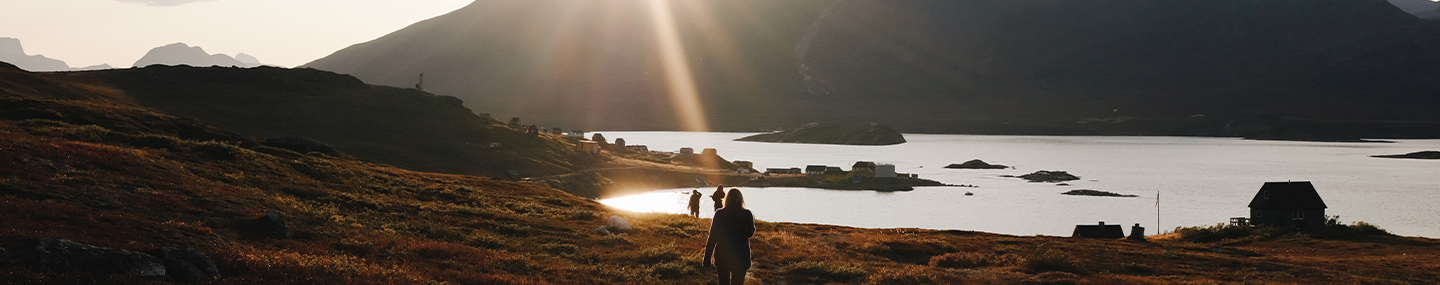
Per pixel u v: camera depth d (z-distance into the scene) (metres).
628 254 27.69
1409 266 40.19
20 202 21.69
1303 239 60.81
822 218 174.25
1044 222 172.25
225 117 193.75
